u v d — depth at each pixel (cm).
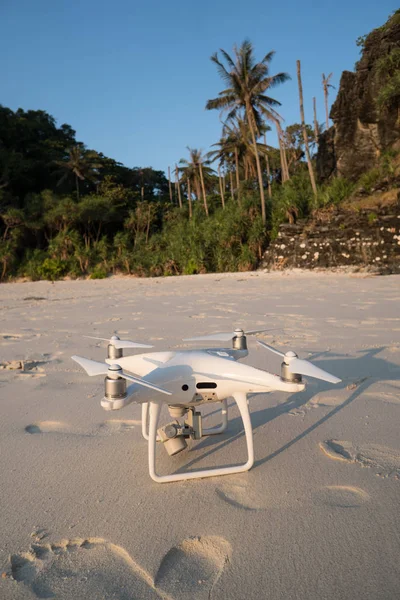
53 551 186
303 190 3441
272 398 377
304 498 220
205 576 169
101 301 1377
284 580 164
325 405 357
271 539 188
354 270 2459
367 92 3550
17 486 240
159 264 3966
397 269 2381
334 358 509
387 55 3309
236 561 175
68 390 414
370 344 576
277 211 3234
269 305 1075
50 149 7144
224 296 1374
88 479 246
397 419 322
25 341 680
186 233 3994
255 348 576
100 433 313
